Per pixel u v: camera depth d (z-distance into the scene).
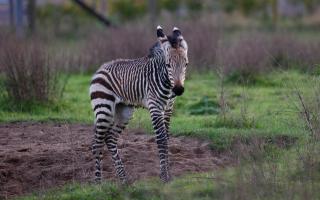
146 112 21.95
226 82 26.33
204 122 20.56
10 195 15.50
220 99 21.23
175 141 18.56
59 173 16.53
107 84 15.99
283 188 13.40
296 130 18.20
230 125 19.84
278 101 22.95
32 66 23.48
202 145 18.09
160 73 15.27
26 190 15.81
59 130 20.62
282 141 17.41
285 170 14.52
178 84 14.73
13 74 23.39
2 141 19.50
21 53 23.53
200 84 26.78
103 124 15.91
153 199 13.89
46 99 23.67
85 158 17.47
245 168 13.86
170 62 14.84
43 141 19.44
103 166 17.16
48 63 23.89
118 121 16.22
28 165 17.12
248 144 16.67
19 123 21.73
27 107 23.34
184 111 23.00
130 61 16.20
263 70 27.08
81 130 20.53
